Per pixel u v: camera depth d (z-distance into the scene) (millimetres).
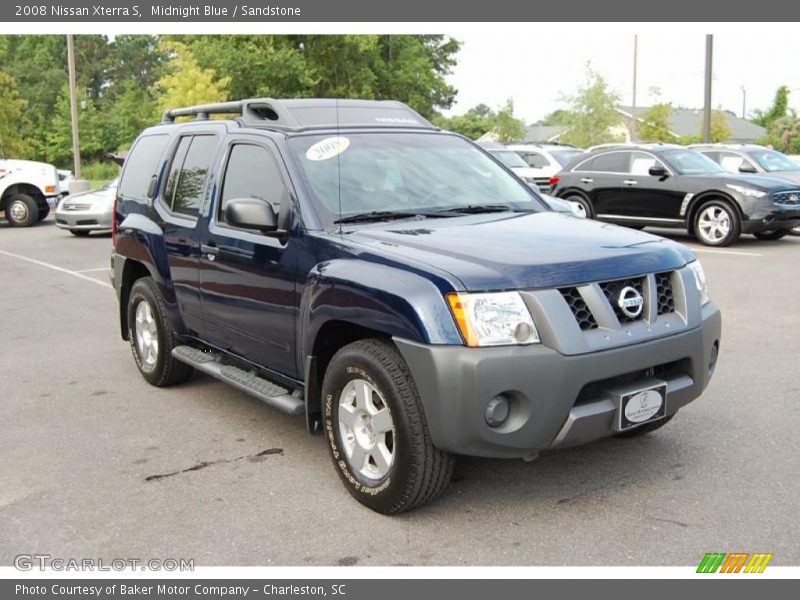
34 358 7461
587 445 4871
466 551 3699
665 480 4355
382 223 4539
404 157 5109
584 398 3842
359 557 3678
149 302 6262
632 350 3795
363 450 4105
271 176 4875
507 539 3789
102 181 55281
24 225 20734
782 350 6914
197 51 37344
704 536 3750
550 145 22516
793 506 4016
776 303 8867
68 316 9406
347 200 4652
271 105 5297
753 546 3650
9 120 39312
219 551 3768
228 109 5746
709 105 24281
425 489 3865
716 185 13531
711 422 5207
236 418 5633
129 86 70312
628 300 3885
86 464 4844
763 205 13156
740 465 4523
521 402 3660
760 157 16438
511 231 4328
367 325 3912
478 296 3619
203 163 5672
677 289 4117
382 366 3857
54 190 21031
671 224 14188
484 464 4637
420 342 3656
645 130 41500
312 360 4391
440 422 3645
